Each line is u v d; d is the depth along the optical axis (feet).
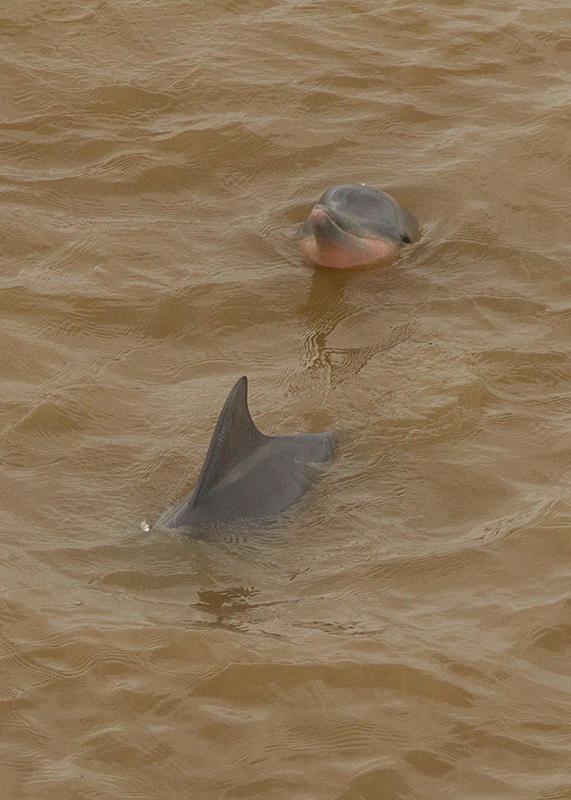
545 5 146.20
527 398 94.38
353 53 138.10
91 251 110.22
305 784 64.13
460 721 67.97
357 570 78.02
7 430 89.15
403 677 70.18
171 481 85.25
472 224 115.96
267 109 130.52
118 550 78.84
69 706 68.13
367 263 110.42
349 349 100.68
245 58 137.08
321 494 83.51
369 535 80.79
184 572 77.10
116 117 128.77
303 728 67.31
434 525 82.12
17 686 69.05
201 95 131.75
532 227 116.06
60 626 72.49
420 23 142.82
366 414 92.32
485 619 74.79
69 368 96.53
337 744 66.44
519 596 76.59
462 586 77.36
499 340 101.09
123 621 73.10
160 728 67.00
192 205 118.62
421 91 133.90
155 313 103.45
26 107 129.29
